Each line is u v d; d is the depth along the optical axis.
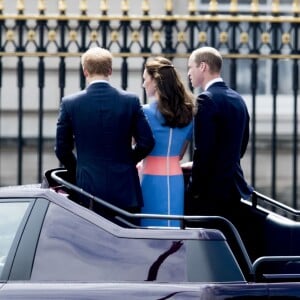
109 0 57.78
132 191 31.48
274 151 50.81
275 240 33.41
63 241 28.11
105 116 31.36
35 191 28.75
